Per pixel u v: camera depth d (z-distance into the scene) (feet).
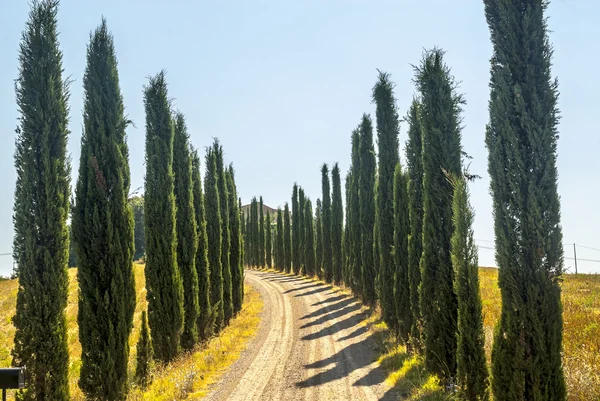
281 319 81.61
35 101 33.37
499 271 25.30
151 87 56.85
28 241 31.81
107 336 36.63
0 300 106.42
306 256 169.37
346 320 76.79
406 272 51.21
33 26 34.24
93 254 37.29
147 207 53.67
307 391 37.50
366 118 88.89
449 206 38.78
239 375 43.73
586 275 102.73
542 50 25.25
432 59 41.65
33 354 31.32
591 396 28.30
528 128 24.34
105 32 40.75
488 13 27.07
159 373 44.88
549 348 23.58
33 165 32.86
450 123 40.34
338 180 140.05
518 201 24.52
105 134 39.40
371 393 36.11
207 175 79.77
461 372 32.53
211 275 76.23
